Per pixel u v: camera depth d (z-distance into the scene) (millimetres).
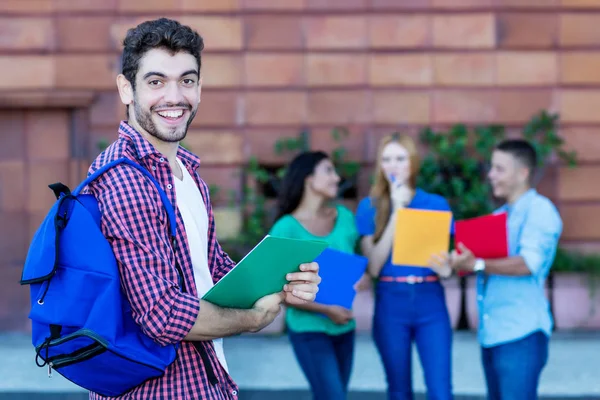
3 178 8023
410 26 8031
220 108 8023
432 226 4309
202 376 2439
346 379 4609
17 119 8023
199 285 2533
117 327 2236
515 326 4207
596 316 7594
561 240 8055
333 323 4465
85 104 7875
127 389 2365
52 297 2240
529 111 8062
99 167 2398
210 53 8000
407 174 4727
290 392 5934
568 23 8055
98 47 7930
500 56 8055
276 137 8055
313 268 2518
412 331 4586
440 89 8047
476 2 8031
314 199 4691
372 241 4703
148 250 2287
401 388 4527
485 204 7816
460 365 6551
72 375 2309
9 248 8039
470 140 8047
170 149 2564
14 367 6586
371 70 8039
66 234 2271
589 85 8055
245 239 7836
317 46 8031
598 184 8047
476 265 4273
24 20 7895
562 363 6617
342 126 8055
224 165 8023
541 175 8039
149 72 2439
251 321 2473
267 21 8008
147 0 7934
